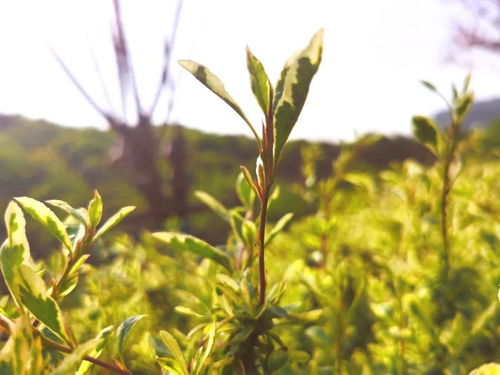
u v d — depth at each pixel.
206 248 0.20
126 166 1.50
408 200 0.39
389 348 0.26
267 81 0.15
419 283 0.31
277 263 0.41
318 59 0.15
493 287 0.30
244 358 0.18
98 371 0.21
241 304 0.18
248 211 0.24
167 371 0.17
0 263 0.14
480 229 0.35
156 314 0.35
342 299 0.25
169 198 1.51
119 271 0.39
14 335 0.12
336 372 0.25
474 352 0.28
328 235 0.39
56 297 0.16
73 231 0.17
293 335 0.28
